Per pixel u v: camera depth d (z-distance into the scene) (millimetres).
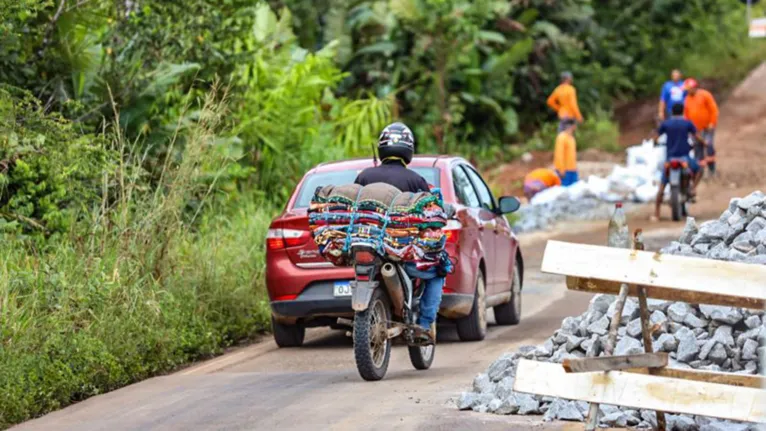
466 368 13617
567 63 49250
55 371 12461
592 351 10984
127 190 17328
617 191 34062
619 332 11266
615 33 53188
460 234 15234
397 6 41000
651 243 25969
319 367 14289
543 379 9133
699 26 56844
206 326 15930
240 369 14430
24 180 17125
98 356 13320
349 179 15977
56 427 11086
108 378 13289
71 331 13398
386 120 31953
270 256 15477
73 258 15180
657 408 8906
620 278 9055
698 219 30625
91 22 19828
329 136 27922
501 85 45625
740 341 10609
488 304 16484
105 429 10812
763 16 61188
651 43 55188
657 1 54188
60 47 19844
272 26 29234
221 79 22266
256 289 18203
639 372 9258
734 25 59688
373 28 42688
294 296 15289
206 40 21547
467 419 10445
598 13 52938
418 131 41375
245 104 24688
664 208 33219
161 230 16281
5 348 12398
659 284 9008
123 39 20672
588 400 9039
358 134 29750
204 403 11852
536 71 47750
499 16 45500
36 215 17781
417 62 42062
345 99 31750
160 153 20281
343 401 11578
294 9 36875
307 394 12070
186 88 22594
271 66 26859
